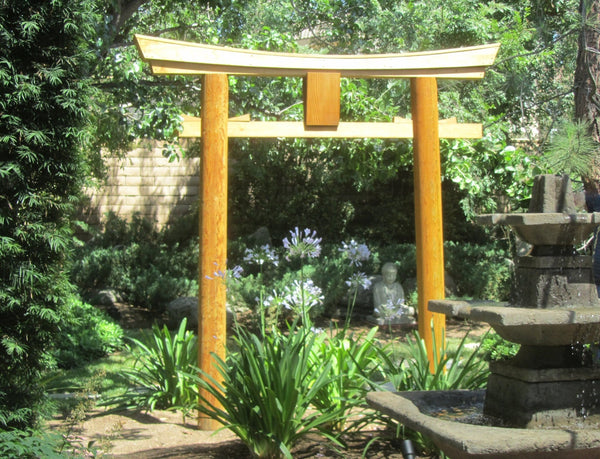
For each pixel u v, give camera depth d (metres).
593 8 6.17
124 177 15.16
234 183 14.57
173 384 5.58
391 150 9.19
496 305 3.20
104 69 7.24
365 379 4.29
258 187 14.50
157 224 15.21
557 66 10.73
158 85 7.70
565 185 3.17
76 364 7.52
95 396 5.20
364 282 5.21
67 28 4.16
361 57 5.35
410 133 5.73
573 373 2.96
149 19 9.51
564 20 10.38
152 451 4.39
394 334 9.36
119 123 7.69
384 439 4.46
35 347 4.27
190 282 11.41
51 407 4.50
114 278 12.05
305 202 14.49
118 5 7.00
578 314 2.76
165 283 11.23
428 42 10.16
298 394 4.07
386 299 10.18
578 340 2.96
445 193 13.48
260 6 10.36
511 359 3.19
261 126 5.45
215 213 5.04
